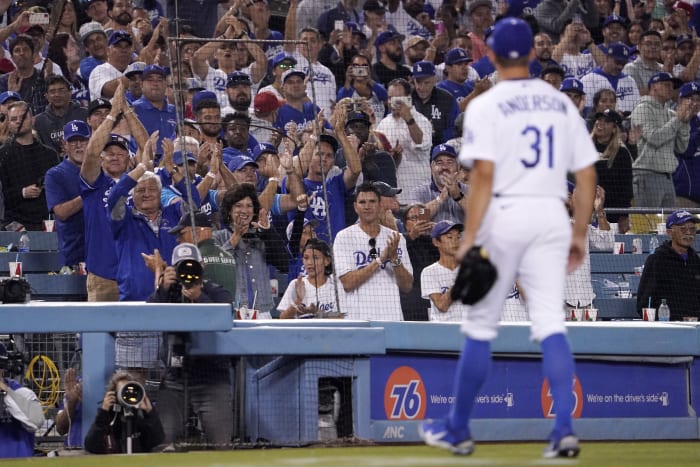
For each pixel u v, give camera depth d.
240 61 44.47
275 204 34.62
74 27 44.34
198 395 26.16
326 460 19.58
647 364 29.92
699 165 47.00
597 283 39.69
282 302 31.48
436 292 31.64
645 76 52.66
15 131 36.28
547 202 16.23
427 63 43.12
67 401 26.23
